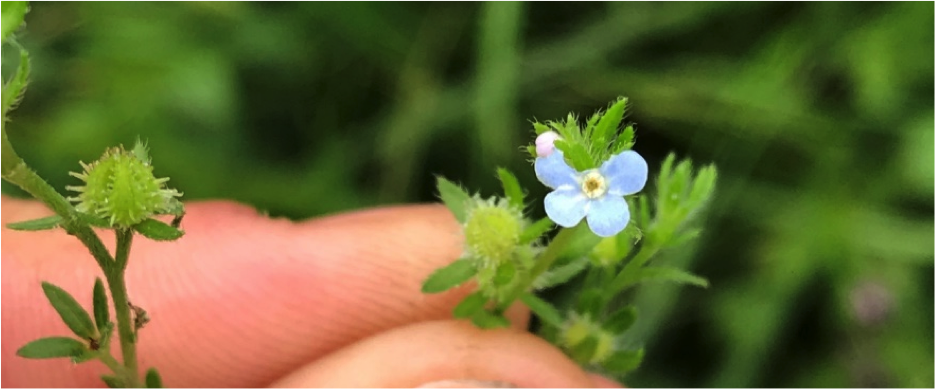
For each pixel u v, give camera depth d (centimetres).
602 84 9
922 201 8
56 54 8
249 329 7
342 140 9
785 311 8
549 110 9
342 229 7
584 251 5
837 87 9
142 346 6
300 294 7
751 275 9
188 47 8
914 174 8
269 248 7
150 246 7
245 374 7
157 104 8
